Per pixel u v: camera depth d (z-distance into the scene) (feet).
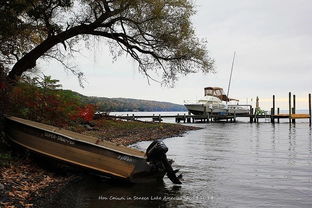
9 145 42.37
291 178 45.14
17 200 27.78
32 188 31.99
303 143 96.94
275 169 52.26
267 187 39.86
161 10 67.41
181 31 70.49
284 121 271.69
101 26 65.31
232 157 66.08
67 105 60.59
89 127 84.02
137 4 64.03
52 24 62.28
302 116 222.89
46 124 47.93
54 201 29.81
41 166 40.45
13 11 45.75
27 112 47.98
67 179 38.22
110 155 38.24
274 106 233.35
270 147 85.20
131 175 38.22
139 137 97.55
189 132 140.67
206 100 231.30
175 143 95.45
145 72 74.64
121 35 68.18
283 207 31.94
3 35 46.96
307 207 31.96
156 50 72.33
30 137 39.65
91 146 38.19
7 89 44.01
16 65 57.26
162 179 42.47
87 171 39.45
